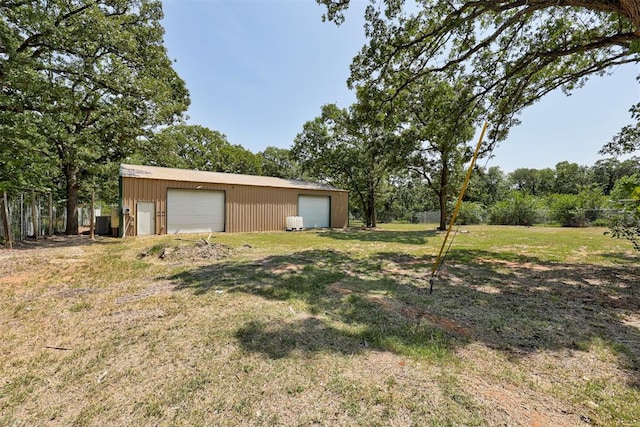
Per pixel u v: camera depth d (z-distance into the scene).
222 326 2.94
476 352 2.46
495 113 7.73
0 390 1.92
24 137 9.34
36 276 5.02
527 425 1.60
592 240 10.56
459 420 1.64
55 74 10.04
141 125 11.68
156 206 12.68
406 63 6.79
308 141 22.61
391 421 1.64
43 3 9.10
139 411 1.73
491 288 4.47
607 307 3.59
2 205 8.34
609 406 1.77
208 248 7.22
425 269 5.84
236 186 14.95
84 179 14.18
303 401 1.81
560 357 2.38
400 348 2.50
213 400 1.83
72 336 2.73
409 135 13.64
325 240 11.24
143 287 4.37
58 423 1.64
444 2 5.76
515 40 6.66
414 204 38.09
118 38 10.09
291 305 3.58
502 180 42.91
